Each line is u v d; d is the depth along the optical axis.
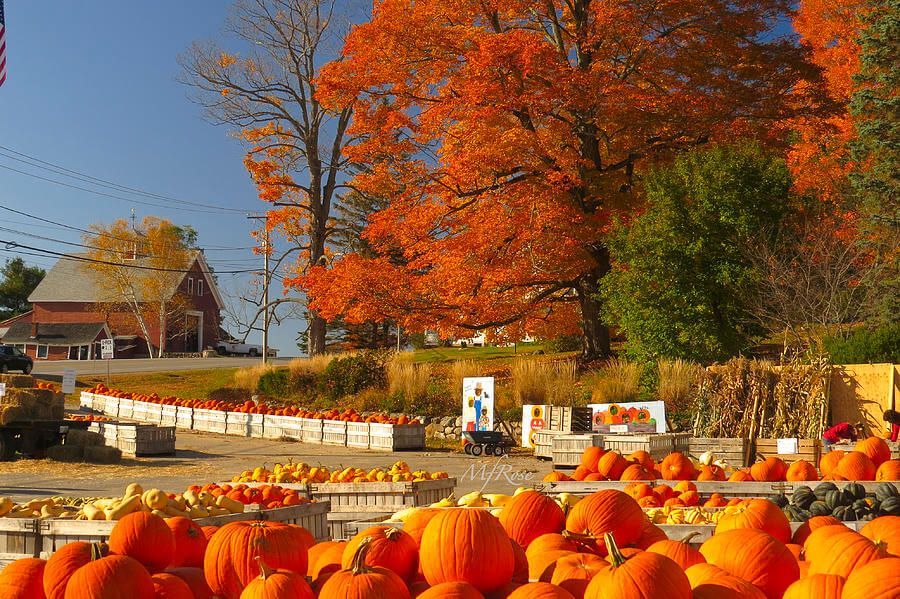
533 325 33.75
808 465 10.52
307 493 11.16
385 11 30.86
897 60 31.12
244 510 8.75
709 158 26.75
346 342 60.47
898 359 22.94
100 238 78.19
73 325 82.25
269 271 53.28
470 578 4.31
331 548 5.18
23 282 106.44
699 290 25.86
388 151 32.22
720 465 12.79
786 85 31.38
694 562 4.62
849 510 8.09
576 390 27.61
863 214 29.91
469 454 23.92
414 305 31.80
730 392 20.42
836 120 38.59
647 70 31.00
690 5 29.61
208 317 88.94
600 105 29.39
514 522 5.46
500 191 30.64
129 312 81.75
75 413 34.81
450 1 31.23
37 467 19.72
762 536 4.68
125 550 5.50
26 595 4.87
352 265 32.00
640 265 26.50
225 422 30.31
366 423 25.70
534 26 35.75
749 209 25.84
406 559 4.64
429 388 30.92
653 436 18.39
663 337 26.25
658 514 8.12
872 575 3.78
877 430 19.67
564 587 4.21
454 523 4.40
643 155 32.22
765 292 25.47
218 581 5.14
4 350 47.06
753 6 30.84
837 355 23.56
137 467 20.12
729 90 30.73
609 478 10.44
